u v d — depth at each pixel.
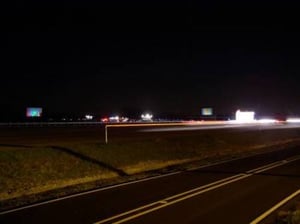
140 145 29.64
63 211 11.82
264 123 94.81
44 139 31.58
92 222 10.59
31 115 92.81
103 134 39.69
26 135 36.62
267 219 11.02
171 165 25.98
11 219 10.92
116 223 10.48
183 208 12.28
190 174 20.27
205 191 15.25
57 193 14.94
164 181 17.81
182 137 37.47
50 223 10.48
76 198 13.84
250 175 19.84
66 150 23.27
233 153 34.50
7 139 31.31
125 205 12.66
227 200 13.55
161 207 12.41
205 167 23.52
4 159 18.97
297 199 13.79
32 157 20.39
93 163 22.66
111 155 25.25
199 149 34.72
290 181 17.86
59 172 19.91
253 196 14.29
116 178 19.27
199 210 12.02
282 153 33.53
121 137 35.66
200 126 70.88
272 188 15.98
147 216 11.23
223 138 42.38
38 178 18.44
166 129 54.66
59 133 40.41
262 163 25.64
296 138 55.28
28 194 15.73
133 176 19.78
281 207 12.52
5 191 16.16
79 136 35.94
